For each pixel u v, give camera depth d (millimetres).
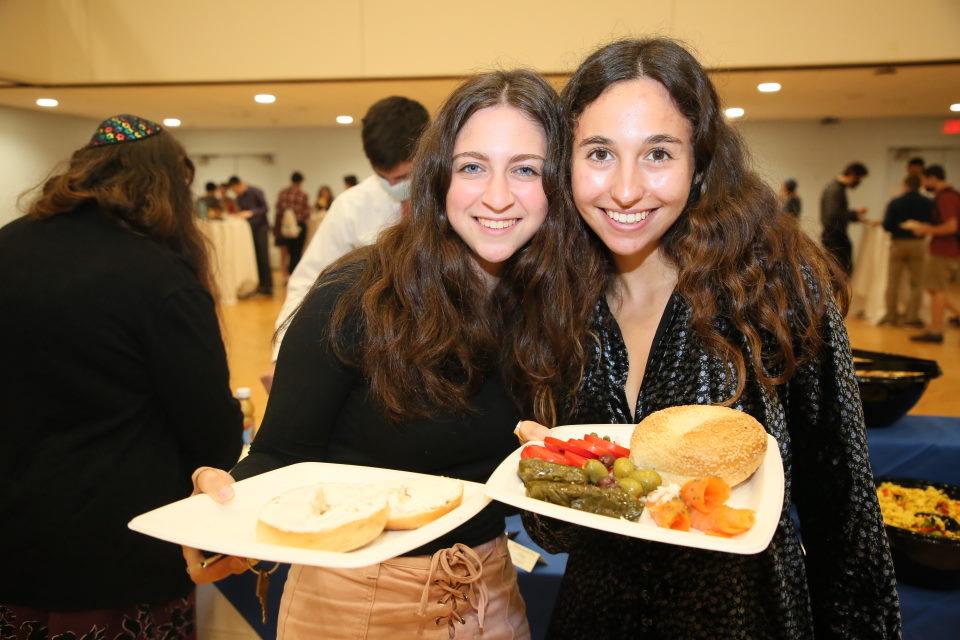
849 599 1115
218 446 1566
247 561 1006
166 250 1512
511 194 1185
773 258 1173
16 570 1395
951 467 2078
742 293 1146
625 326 1331
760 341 1143
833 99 8797
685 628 1146
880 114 11344
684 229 1255
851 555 1105
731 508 944
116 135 1557
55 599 1400
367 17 6469
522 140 1180
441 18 6309
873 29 5699
